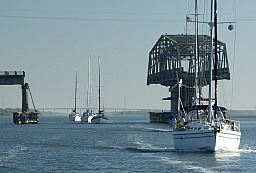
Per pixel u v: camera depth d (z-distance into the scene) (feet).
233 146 438.81
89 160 404.98
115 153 456.86
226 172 342.03
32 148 517.96
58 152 472.85
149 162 385.09
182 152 437.99
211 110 439.63
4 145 558.97
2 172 347.36
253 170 349.82
